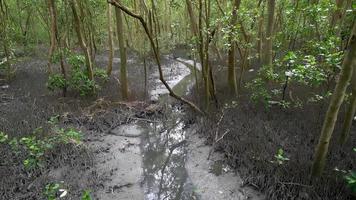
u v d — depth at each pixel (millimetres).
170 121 8023
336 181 4398
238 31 7172
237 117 7273
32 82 11250
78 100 8844
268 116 7125
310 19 7469
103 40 17641
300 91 8258
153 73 13531
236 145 5961
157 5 17141
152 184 5270
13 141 5133
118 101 8914
